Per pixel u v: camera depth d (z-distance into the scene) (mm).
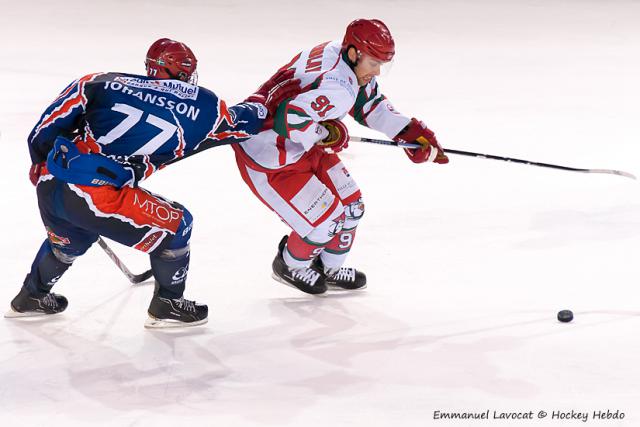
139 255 16438
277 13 49312
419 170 22594
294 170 13805
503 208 19484
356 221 14391
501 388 11547
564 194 20516
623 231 17859
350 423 10727
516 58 39875
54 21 45562
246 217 18734
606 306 14172
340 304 14484
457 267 16000
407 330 13422
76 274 15438
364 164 23172
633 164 23312
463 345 12836
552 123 28016
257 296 14797
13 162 22328
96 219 12086
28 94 30203
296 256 14438
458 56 40156
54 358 12445
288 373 12062
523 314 13914
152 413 10969
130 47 40219
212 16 48188
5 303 14234
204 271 15781
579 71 36938
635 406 11055
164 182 21250
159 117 11805
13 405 11164
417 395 11398
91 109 11742
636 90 33219
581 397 11297
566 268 15867
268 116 13461
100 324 13578
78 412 10992
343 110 13016
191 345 12938
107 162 11906
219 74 34781
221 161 23109
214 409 11086
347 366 12258
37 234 17359
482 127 27453
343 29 45906
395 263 16234
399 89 33031
